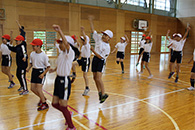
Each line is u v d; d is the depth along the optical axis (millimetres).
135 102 3850
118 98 4109
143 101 3922
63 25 13242
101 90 3479
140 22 17344
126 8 16562
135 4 17203
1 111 3256
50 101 3834
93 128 2656
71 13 13492
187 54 18859
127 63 10586
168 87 5191
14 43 11438
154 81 5941
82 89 4844
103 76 6676
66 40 2252
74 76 5320
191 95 4430
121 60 7277
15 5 11305
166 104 3754
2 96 4125
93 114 3182
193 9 19391
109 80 6000
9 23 11211
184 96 4340
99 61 3494
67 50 2340
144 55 6820
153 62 11141
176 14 20844
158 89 4953
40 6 12195
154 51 19281
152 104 3740
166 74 7234
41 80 3295
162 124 2822
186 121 2943
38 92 3316
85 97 4160
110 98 4102
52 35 12883
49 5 12523
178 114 3234
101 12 14969
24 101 3814
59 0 12906
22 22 11633
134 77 6559
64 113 2443
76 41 3588
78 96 4230
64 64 2396
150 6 18344
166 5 19875
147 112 3307
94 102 3822
